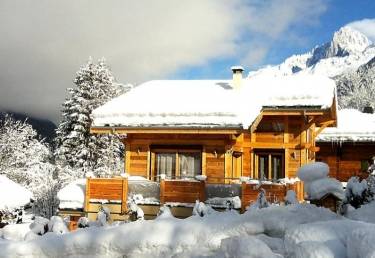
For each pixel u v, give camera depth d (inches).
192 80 965.8
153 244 249.0
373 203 321.7
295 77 903.1
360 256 178.9
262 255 199.9
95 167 1395.2
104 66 1499.8
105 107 768.9
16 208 658.2
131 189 675.4
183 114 709.9
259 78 919.0
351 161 1090.1
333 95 807.7
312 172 288.0
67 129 1444.4
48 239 267.6
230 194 639.1
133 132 726.5
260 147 797.9
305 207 261.7
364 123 1096.8
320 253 187.5
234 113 687.1
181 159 754.8
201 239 246.7
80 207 685.9
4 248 265.1
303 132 784.3
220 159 732.0
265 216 252.7
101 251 255.3
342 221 218.5
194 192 645.9
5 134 1427.2
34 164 1393.9
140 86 930.1
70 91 1461.6
